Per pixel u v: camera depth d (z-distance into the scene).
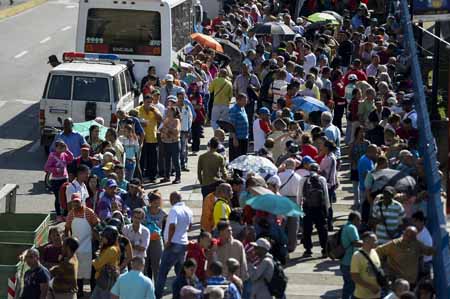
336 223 39.38
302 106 43.34
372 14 76.56
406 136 41.53
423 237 30.83
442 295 29.83
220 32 65.62
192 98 49.88
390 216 32.25
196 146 50.38
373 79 50.59
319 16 67.75
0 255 32.28
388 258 30.39
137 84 54.66
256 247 28.83
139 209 31.67
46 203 42.50
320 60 55.03
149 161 45.09
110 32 55.28
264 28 63.28
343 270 30.64
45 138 48.41
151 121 44.69
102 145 39.78
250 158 35.94
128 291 28.33
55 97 48.22
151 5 54.97
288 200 31.45
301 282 33.94
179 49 58.94
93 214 32.50
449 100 36.31
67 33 85.00
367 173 36.03
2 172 46.69
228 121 45.34
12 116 57.62
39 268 29.19
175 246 31.77
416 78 46.16
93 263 30.83
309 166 35.84
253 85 50.28
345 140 50.88
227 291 26.72
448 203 34.12
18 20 89.88
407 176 34.97
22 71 70.00
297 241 37.22
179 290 28.53
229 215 32.38
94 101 48.12
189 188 44.31
